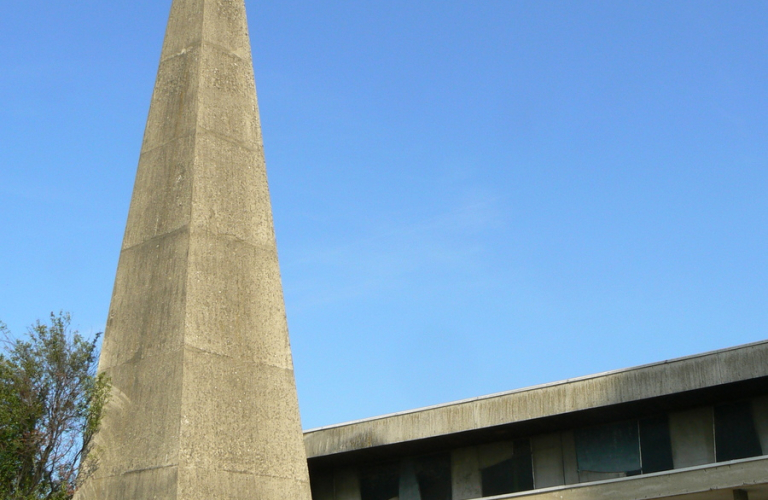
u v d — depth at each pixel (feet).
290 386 44.62
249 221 46.09
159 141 47.03
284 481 42.42
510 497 57.47
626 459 58.13
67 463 43.16
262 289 45.29
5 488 42.63
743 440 53.93
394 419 62.80
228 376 41.83
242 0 51.55
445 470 65.41
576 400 56.34
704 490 50.65
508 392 59.06
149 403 40.73
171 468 38.42
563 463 60.59
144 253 44.60
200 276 42.57
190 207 43.57
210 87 47.21
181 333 40.91
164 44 49.85
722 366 51.44
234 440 40.91
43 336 46.16
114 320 44.42
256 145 48.37
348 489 69.56
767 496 52.03
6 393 43.96
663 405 55.62
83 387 43.96
